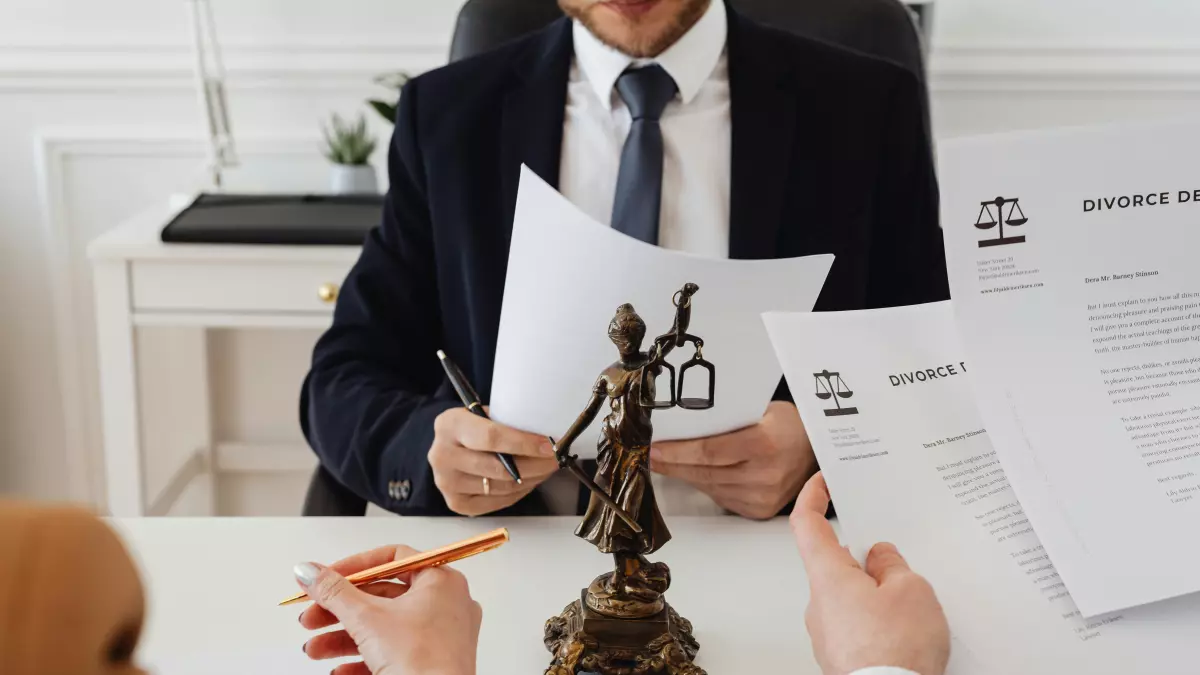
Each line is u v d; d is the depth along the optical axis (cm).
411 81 112
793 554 76
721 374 70
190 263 144
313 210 153
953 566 53
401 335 111
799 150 106
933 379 58
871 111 108
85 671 21
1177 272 56
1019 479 54
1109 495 53
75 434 194
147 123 182
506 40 124
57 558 20
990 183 55
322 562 74
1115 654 51
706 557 75
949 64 178
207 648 63
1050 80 179
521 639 63
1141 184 55
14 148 182
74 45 177
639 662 57
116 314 145
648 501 57
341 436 97
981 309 55
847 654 45
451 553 54
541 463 77
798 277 65
